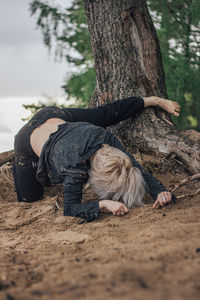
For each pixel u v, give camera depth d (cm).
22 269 243
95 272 216
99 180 348
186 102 882
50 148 362
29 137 402
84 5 505
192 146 424
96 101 525
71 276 214
